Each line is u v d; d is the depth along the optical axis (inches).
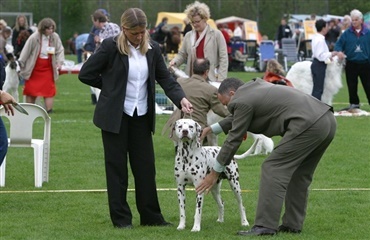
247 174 510.3
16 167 542.3
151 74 355.3
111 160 355.9
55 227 363.9
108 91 351.6
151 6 2432.3
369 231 355.6
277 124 334.3
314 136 330.3
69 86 1300.4
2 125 378.3
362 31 850.1
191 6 590.2
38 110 470.0
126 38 350.0
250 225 367.9
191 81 499.5
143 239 335.3
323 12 2485.2
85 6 2445.9
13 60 933.2
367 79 860.6
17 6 2429.9
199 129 349.1
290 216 350.3
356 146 639.8
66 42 2439.7
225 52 587.2
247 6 2511.1
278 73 756.6
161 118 823.7
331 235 346.0
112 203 359.9
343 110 879.7
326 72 844.0
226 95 350.3
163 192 451.5
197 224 353.1
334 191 455.5
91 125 772.6
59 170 528.7
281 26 1914.4
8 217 386.9
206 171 351.3
